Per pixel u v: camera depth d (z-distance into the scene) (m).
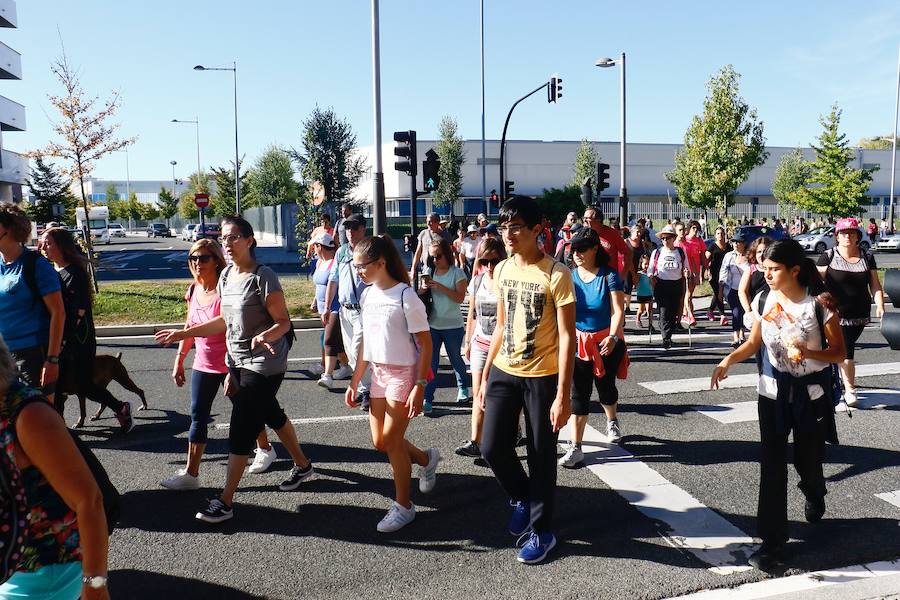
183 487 5.00
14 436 1.97
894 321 4.32
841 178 40.16
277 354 4.50
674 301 10.10
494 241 5.20
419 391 4.21
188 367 9.25
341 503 4.80
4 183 44.78
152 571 3.87
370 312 4.31
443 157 54.97
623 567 3.87
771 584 3.67
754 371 8.70
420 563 3.95
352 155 44.66
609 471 5.36
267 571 3.87
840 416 6.69
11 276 4.59
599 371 5.30
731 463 5.48
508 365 3.96
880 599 3.52
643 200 72.62
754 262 7.45
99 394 6.22
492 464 4.12
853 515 4.49
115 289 16.86
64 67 16.31
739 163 39.19
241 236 4.43
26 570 2.10
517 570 3.86
